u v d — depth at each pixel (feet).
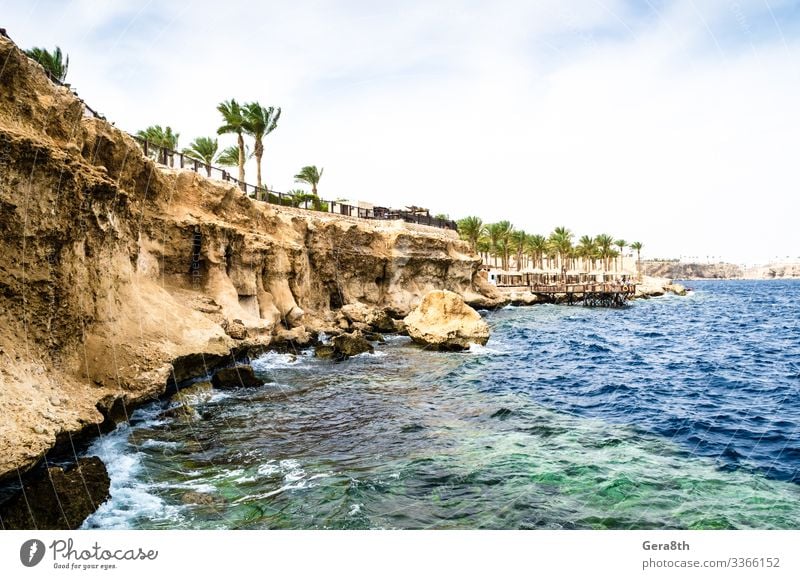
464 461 29.81
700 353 78.95
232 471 28.12
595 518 22.54
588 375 59.88
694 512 23.06
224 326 53.72
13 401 22.77
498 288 194.80
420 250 130.00
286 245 80.07
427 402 45.06
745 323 129.70
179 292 54.29
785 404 44.86
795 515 22.85
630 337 99.91
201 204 63.72
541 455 30.86
